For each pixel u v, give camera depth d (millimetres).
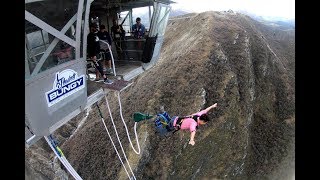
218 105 48906
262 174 51531
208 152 46094
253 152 53469
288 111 60531
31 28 10320
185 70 52469
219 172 47094
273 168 52312
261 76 63656
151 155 44312
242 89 55094
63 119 12883
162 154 44219
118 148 45500
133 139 45156
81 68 12906
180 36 76500
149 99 49312
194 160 44688
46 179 36438
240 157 49000
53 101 11477
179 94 49281
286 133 56844
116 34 20656
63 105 12070
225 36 63562
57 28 11211
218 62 54406
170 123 13070
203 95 48750
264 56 66625
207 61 53656
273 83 64688
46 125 11297
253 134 55719
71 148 51469
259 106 59750
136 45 20312
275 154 53844
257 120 57719
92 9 20453
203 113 12688
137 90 54219
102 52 17484
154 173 43594
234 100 50750
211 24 66938
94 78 16781
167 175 43375
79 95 13070
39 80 10695
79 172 46750
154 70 58438
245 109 53125
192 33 69188
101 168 45438
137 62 20594
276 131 56938
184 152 44188
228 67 54469
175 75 51969
